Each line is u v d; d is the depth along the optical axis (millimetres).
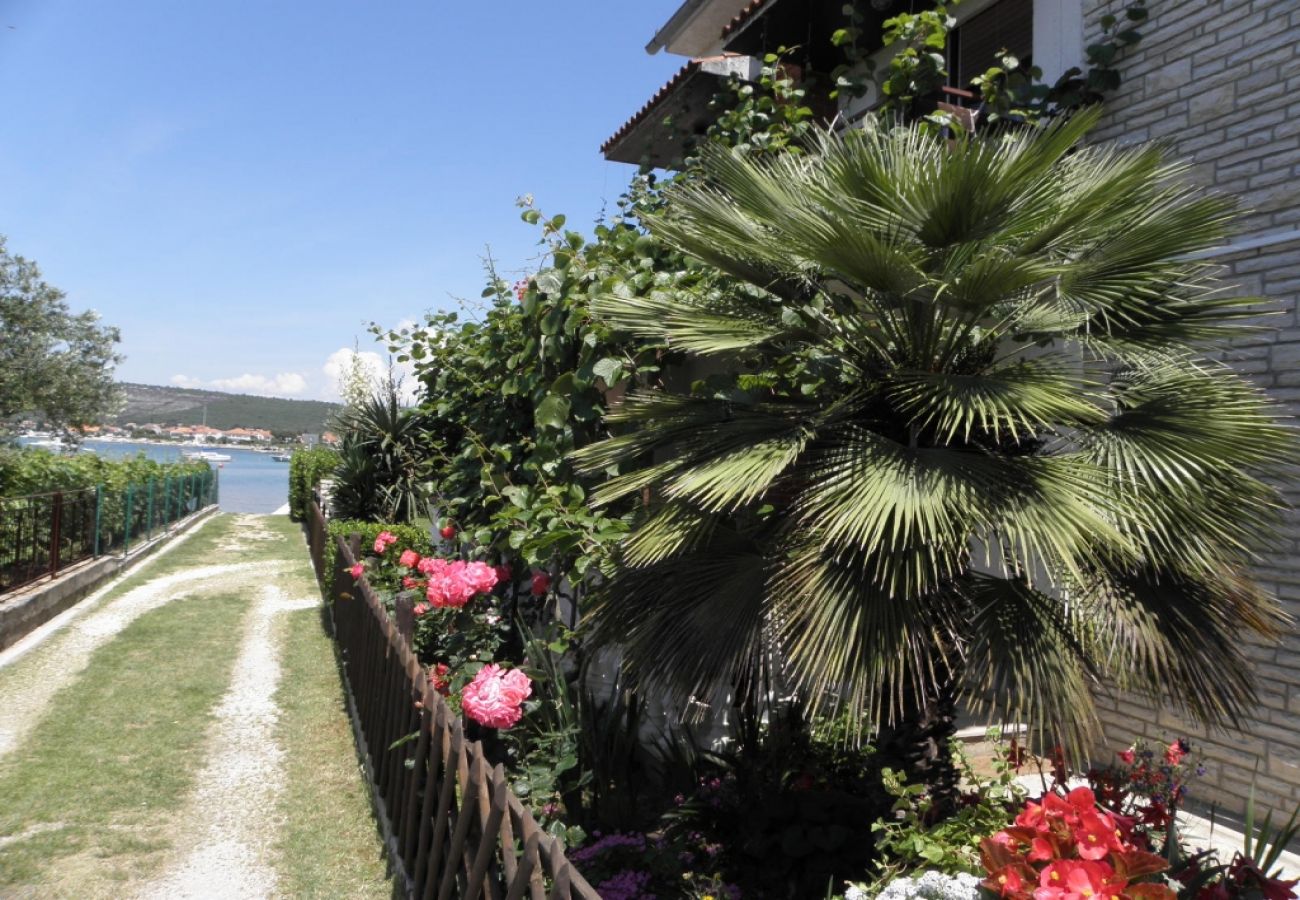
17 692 6848
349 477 12102
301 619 9789
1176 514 2854
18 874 3986
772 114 6590
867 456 3000
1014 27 6227
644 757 4680
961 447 3338
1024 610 2918
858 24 6898
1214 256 4547
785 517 3236
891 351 3475
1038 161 2996
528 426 6375
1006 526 2641
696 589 3246
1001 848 2170
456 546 7004
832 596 2691
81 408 16656
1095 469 2893
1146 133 4957
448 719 3297
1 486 10711
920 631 2668
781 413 3426
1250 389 3404
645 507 3656
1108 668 2818
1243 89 4457
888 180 3092
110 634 8836
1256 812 4270
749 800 3625
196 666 7699
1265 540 3104
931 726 3600
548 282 5078
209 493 24719
